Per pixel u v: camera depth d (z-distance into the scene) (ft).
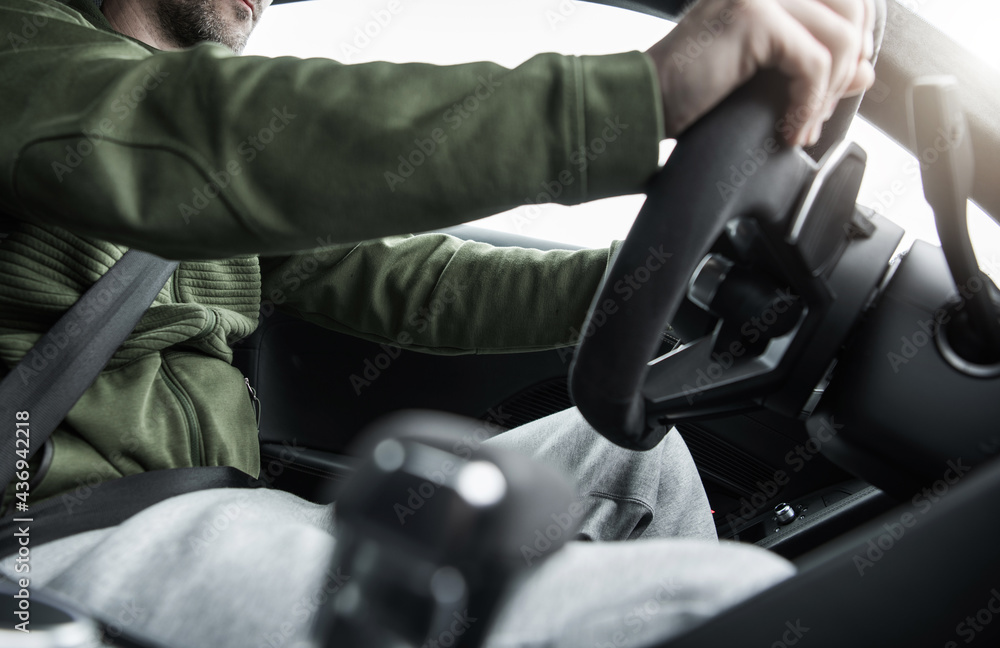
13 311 2.65
